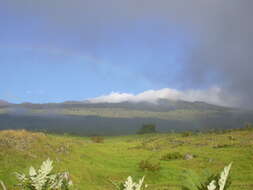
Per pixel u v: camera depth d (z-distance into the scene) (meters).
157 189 34.38
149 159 56.91
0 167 26.02
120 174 40.62
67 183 4.53
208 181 3.38
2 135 38.72
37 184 4.11
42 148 38.81
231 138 80.69
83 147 55.81
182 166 49.84
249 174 42.59
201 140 84.25
